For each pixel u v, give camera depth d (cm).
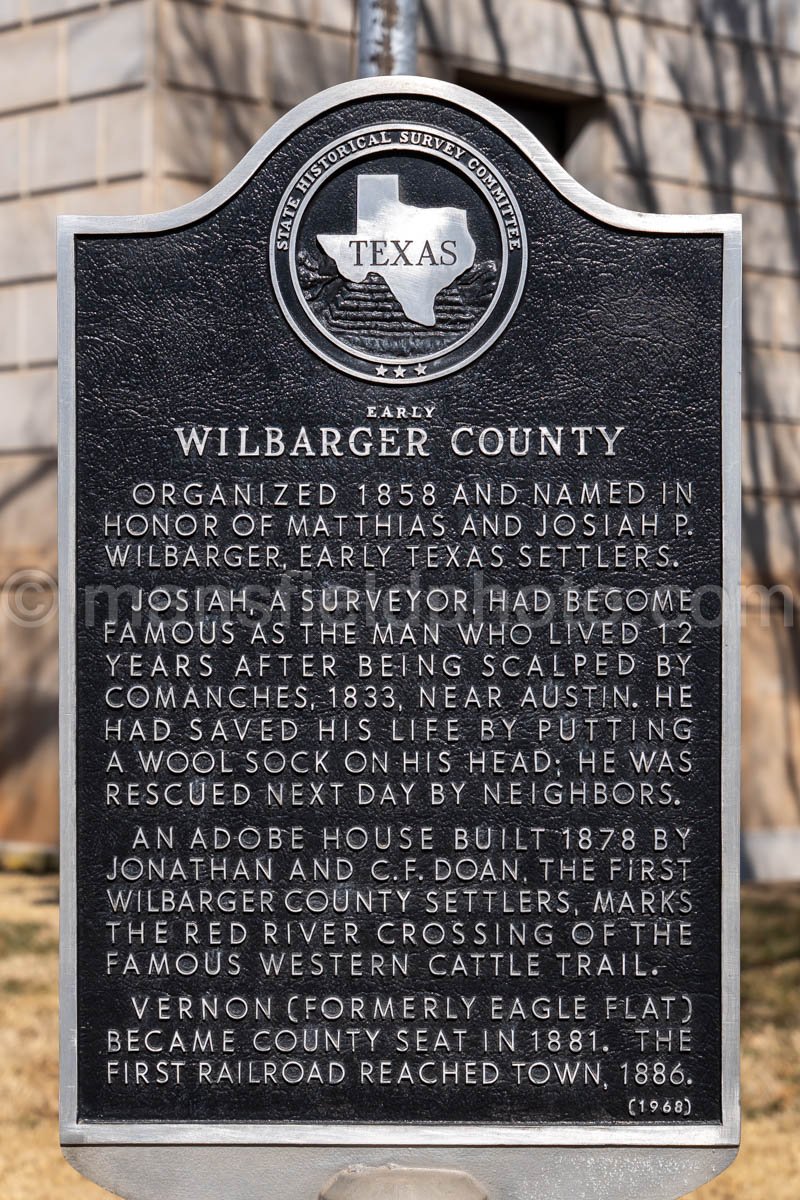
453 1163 461
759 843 1213
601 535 461
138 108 985
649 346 462
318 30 1020
